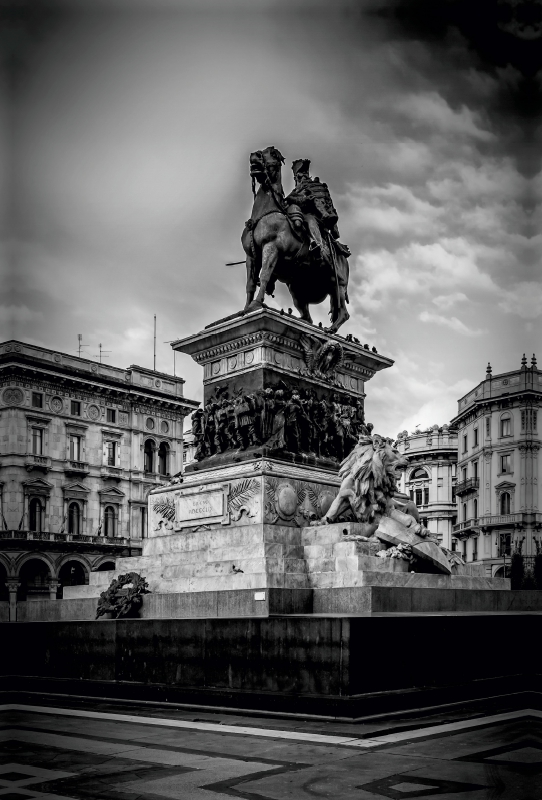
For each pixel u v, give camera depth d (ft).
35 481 170.71
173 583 57.72
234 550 57.41
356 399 71.20
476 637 42.57
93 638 46.37
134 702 42.68
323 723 35.53
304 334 66.03
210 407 66.69
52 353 178.50
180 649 42.50
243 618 40.19
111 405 190.60
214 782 26.89
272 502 59.41
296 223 67.67
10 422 169.58
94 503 184.55
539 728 34.17
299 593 50.06
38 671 48.44
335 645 36.99
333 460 65.57
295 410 63.77
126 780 27.35
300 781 26.68
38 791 26.21
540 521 140.46
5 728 36.58
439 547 57.52
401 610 49.21
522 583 126.93
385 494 59.16
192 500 63.31
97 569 179.73
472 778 26.68
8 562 165.89
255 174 68.33
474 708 39.17
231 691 39.73
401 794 25.13
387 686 37.78
